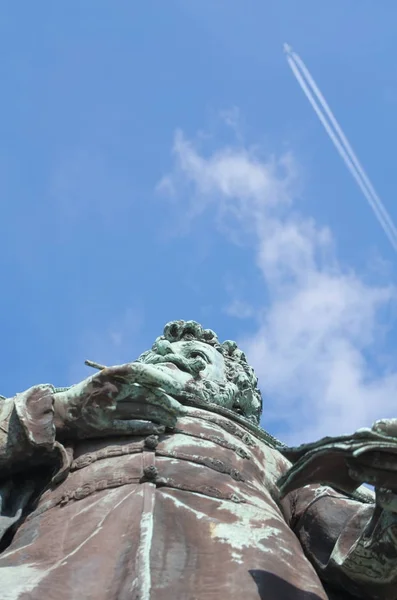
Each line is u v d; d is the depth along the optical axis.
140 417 8.27
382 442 6.45
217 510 7.43
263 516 7.46
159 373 8.23
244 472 8.19
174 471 7.78
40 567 6.63
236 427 8.79
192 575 6.55
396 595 7.25
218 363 10.15
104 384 8.15
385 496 6.66
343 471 6.82
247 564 6.66
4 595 6.02
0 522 7.68
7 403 8.20
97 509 7.26
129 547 6.73
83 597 6.24
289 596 6.54
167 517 7.17
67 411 8.14
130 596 6.11
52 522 7.36
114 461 7.89
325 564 7.69
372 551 7.06
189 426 8.48
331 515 8.08
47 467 8.14
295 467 6.80
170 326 10.55
